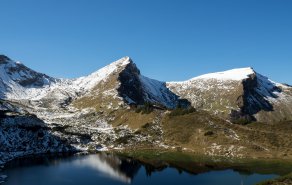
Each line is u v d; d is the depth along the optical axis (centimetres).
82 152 19450
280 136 19438
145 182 12194
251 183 11938
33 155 18238
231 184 11869
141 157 17625
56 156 17988
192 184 11888
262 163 15588
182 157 17488
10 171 13862
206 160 16538
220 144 18912
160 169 14550
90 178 12725
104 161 16438
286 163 15525
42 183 11825
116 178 12800
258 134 19812
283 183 9731
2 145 18162
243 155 17412
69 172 13788
